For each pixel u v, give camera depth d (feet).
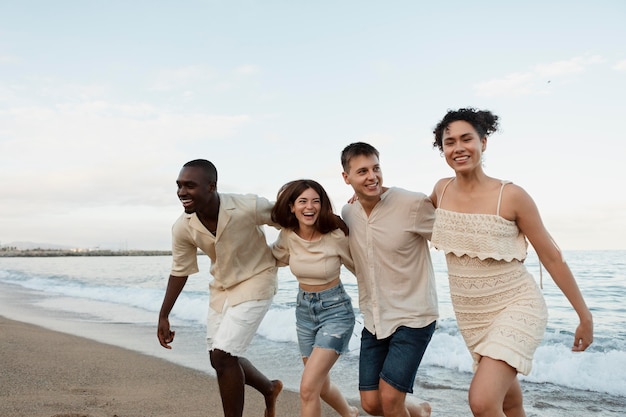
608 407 13.58
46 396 14.10
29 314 34.14
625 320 26.73
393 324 10.02
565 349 19.03
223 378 10.74
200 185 10.53
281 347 21.93
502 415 7.75
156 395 14.66
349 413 11.78
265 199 11.50
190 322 29.63
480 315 8.78
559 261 8.39
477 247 8.61
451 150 8.68
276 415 13.19
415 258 10.22
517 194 8.38
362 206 10.48
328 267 10.48
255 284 11.23
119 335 25.29
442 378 16.69
